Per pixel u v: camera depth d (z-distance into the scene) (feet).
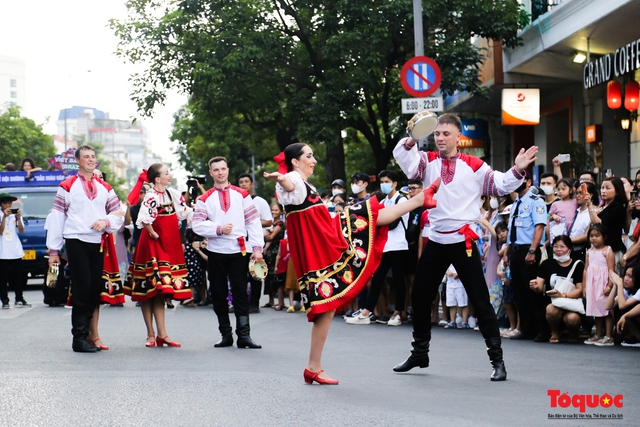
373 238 22.25
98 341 31.07
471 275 24.00
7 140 189.26
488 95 71.56
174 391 21.35
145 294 31.32
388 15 67.36
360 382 23.08
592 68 51.47
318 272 21.97
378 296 39.78
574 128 69.77
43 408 19.38
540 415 18.89
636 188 35.47
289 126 86.84
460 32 70.18
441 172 24.07
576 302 32.19
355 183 40.47
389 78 72.95
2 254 48.08
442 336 34.76
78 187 30.09
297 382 22.75
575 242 34.32
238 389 21.62
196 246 48.29
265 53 71.97
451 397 20.95
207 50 73.56
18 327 37.88
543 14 59.57
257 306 45.57
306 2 71.36
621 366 26.50
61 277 48.75
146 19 80.53
